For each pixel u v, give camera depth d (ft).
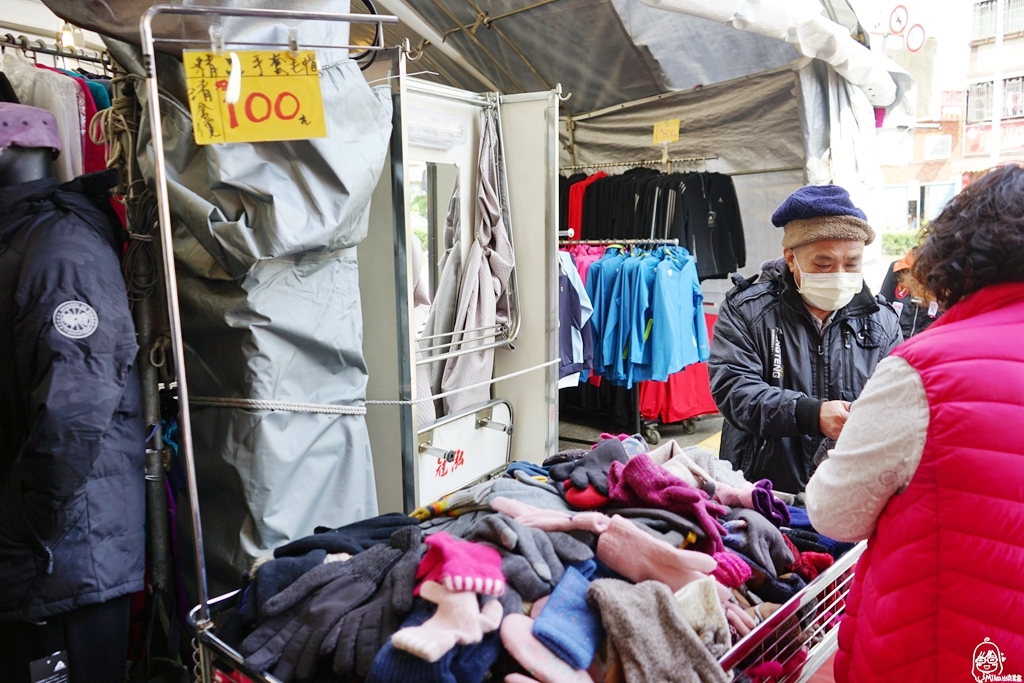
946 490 2.59
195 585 5.50
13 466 4.58
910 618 2.67
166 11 3.29
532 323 8.36
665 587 2.85
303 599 2.96
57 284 4.28
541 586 2.89
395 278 5.98
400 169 5.71
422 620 2.68
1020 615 2.43
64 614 4.61
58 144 5.24
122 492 4.74
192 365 5.16
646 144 14.83
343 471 5.46
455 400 7.86
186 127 4.62
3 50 7.56
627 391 14.21
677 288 12.55
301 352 5.15
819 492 3.14
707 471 4.29
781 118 12.80
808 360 5.66
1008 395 2.54
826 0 12.25
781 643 3.20
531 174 8.09
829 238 5.10
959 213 2.93
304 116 3.80
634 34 11.80
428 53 13.28
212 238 4.56
